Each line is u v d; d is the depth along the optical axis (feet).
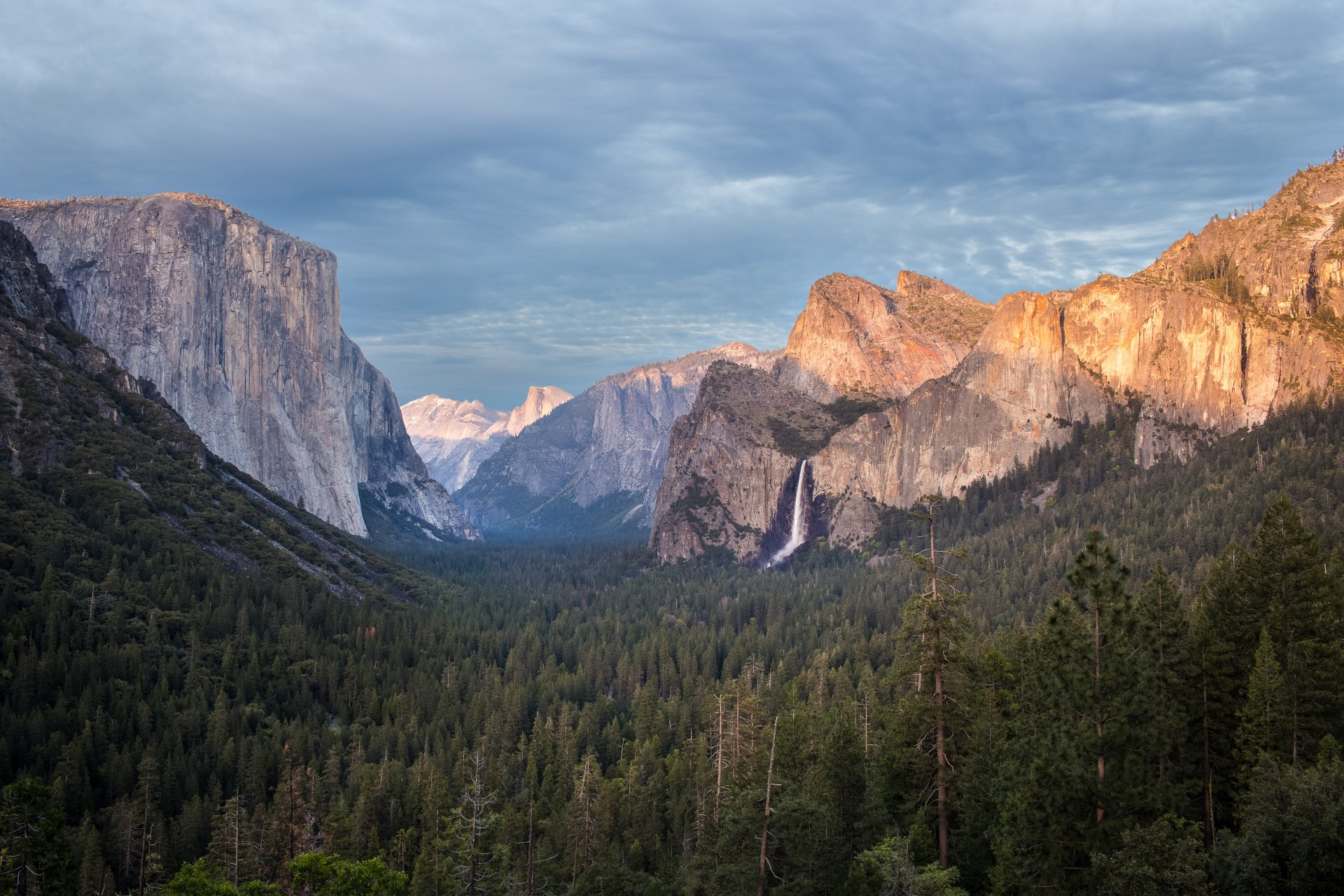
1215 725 252.01
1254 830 207.10
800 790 261.85
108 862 377.30
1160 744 224.94
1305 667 240.94
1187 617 292.40
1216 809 248.52
